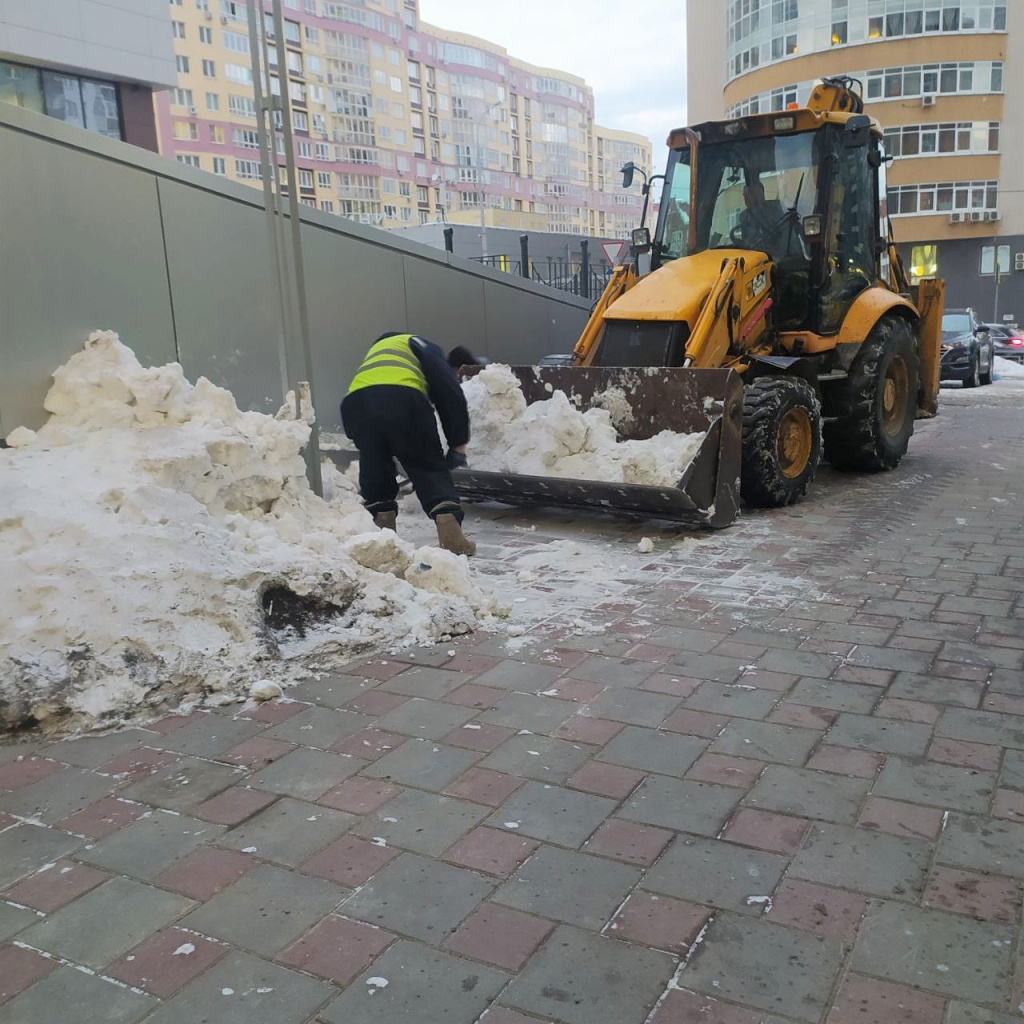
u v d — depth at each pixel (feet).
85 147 19.25
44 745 10.60
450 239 42.86
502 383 22.36
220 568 12.82
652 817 8.86
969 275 139.74
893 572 16.58
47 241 18.47
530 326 35.06
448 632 13.71
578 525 21.24
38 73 46.75
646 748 10.21
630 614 14.66
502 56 295.28
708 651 12.99
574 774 9.69
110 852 8.48
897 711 10.96
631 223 363.35
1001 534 19.13
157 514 13.03
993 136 135.33
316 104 237.04
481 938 7.22
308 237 25.59
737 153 25.41
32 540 12.28
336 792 9.45
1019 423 38.17
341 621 13.41
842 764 9.76
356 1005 6.55
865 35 135.23
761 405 21.24
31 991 6.75
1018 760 9.76
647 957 6.97
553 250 73.36
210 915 7.57
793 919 7.36
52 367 18.38
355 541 14.76
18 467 13.96
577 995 6.60
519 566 17.69
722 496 19.98
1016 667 12.17
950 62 133.39
